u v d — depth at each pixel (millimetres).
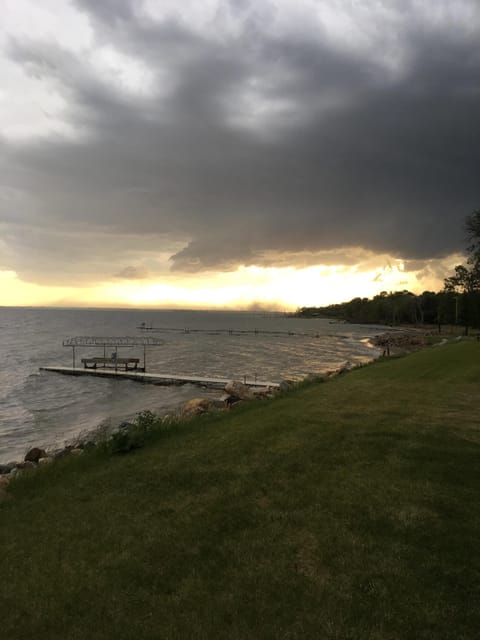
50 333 120312
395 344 85312
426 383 15953
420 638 3504
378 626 3635
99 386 39719
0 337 102250
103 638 3641
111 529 5559
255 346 85938
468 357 22250
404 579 4227
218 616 3822
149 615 3889
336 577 4301
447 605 3859
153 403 31203
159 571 4555
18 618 3955
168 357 64812
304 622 3705
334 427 9734
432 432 9078
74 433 21844
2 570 4770
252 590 4160
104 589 4305
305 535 5125
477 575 4258
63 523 5848
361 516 5508
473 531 5070
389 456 7641
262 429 9914
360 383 16891
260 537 5125
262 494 6340
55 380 42906
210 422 11711
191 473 7387
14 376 44500
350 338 111812
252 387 36062
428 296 161875
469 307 89938
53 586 4402
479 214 51531
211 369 50375
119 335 118688
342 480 6676
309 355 67312
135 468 7898
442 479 6586
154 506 6195
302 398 14141
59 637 3680
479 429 9344
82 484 7301
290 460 7688
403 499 5926
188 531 5375
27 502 6824
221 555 4789
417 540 4914
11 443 20250
